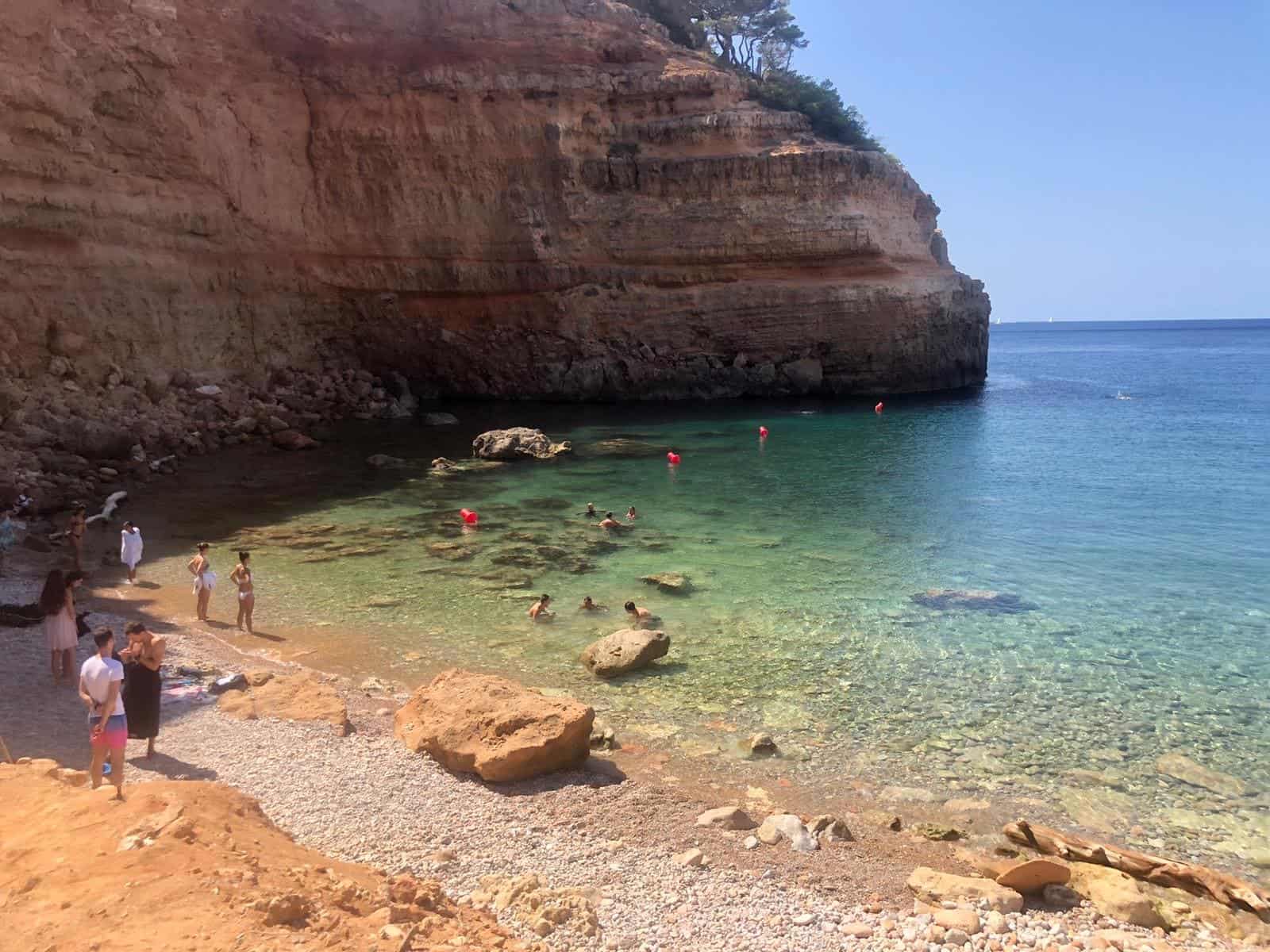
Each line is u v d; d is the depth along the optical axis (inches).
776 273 2089.1
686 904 328.5
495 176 1959.9
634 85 2031.3
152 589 756.0
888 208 2186.3
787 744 489.4
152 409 1461.6
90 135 1434.5
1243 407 2153.1
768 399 2118.6
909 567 833.5
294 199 1862.7
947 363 2313.0
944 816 419.5
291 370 1861.5
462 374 2057.1
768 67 2842.0
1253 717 523.2
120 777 374.3
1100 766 466.9
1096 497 1151.0
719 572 816.9
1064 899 350.0
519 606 721.6
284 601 732.0
